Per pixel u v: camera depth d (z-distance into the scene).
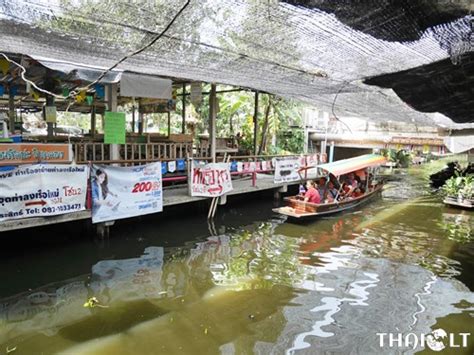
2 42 4.12
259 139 17.20
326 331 4.82
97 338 4.51
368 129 17.39
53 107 8.24
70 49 4.28
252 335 4.67
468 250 8.41
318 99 8.02
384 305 5.62
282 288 6.14
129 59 4.77
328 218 11.08
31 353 4.18
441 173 18.36
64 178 6.82
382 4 2.67
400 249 8.41
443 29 2.96
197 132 17.34
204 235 8.85
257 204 12.16
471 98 5.16
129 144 9.12
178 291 5.90
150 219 9.36
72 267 6.62
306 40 3.68
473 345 4.56
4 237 7.16
